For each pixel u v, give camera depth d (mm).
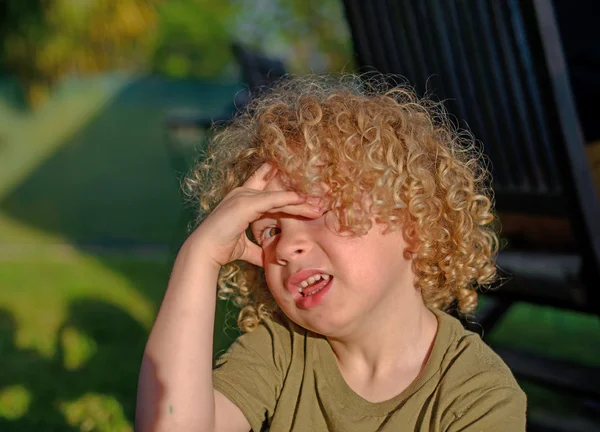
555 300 1861
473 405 1166
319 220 1229
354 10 2201
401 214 1276
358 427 1244
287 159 1263
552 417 2588
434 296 1403
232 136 1502
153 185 10352
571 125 1729
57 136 12477
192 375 1201
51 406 2818
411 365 1280
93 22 10023
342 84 1617
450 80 2051
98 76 13836
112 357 3463
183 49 18641
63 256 6562
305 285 1239
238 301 1540
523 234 2164
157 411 1185
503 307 2361
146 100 13812
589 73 2398
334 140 1273
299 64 13602
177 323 1224
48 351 3576
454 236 1402
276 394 1360
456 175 1426
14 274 5637
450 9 1973
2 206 9375
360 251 1215
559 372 2123
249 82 3748
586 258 1785
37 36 10070
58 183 10477
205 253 1258
